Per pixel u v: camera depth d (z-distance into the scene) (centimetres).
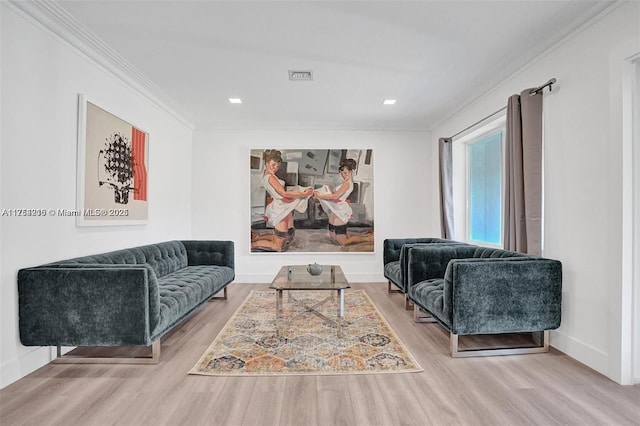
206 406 185
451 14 238
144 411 180
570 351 251
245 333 299
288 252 527
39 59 236
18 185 221
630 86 213
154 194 404
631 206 213
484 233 437
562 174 261
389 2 225
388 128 534
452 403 187
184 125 494
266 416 176
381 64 315
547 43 271
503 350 254
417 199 534
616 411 180
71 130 266
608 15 222
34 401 190
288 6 229
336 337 289
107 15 237
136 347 272
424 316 344
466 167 478
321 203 529
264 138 530
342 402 189
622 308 211
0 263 211
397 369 229
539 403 187
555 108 268
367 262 532
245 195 526
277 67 322
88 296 226
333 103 423
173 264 389
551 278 249
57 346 229
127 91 347
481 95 385
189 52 292
